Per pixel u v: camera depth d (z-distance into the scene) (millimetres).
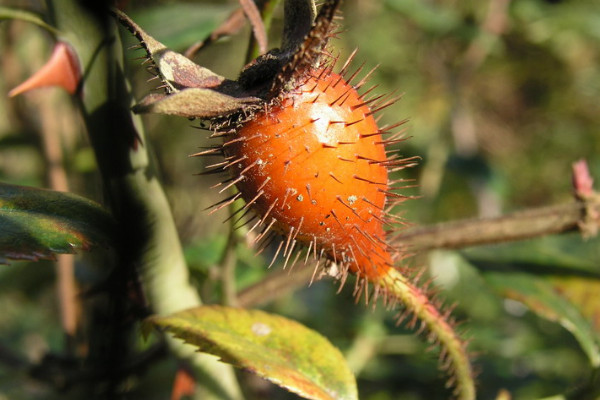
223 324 137
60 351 259
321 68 123
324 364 135
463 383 140
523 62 441
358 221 124
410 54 379
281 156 120
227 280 149
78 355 173
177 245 140
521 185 487
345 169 121
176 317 137
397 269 135
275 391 204
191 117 120
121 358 149
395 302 135
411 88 389
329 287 244
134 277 138
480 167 284
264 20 140
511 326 269
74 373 152
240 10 141
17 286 222
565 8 361
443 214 358
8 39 230
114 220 129
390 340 223
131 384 159
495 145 493
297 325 139
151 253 136
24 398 191
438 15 284
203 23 174
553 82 467
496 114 518
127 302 143
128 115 129
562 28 371
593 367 157
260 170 121
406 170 274
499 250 179
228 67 278
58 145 209
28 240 121
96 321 151
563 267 174
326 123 120
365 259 129
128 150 130
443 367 141
